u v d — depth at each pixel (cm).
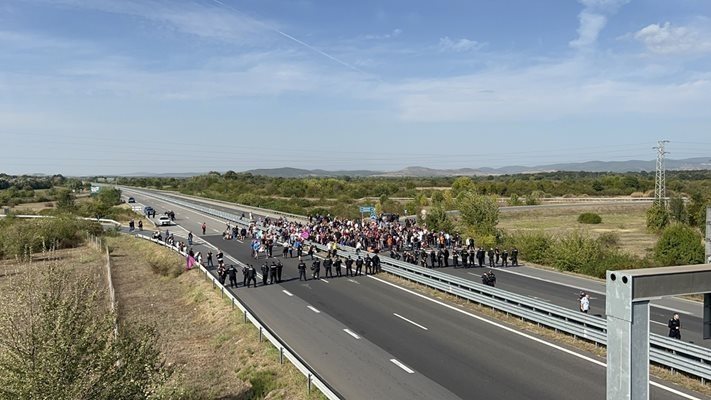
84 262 4947
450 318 2625
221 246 5372
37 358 1071
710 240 1062
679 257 3975
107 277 4012
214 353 2258
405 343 2217
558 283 3581
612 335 823
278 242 5547
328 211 9038
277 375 1867
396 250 4428
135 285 3878
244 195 11950
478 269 4147
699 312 2764
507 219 8925
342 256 4488
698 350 1803
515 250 4409
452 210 8481
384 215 8294
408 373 1869
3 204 11719
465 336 2316
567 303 2952
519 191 13712
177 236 6247
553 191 13875
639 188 14200
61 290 1229
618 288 809
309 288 3375
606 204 10188
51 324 1113
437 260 4338
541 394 1672
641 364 801
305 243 5069
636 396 798
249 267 3478
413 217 8106
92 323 1186
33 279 1246
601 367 1911
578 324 2341
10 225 6266
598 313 2716
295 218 7831
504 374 1852
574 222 8462
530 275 3891
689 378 1808
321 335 2338
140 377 1212
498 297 2894
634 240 6400
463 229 6028
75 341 1117
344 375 1853
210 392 1778
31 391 1038
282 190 13625
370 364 1962
